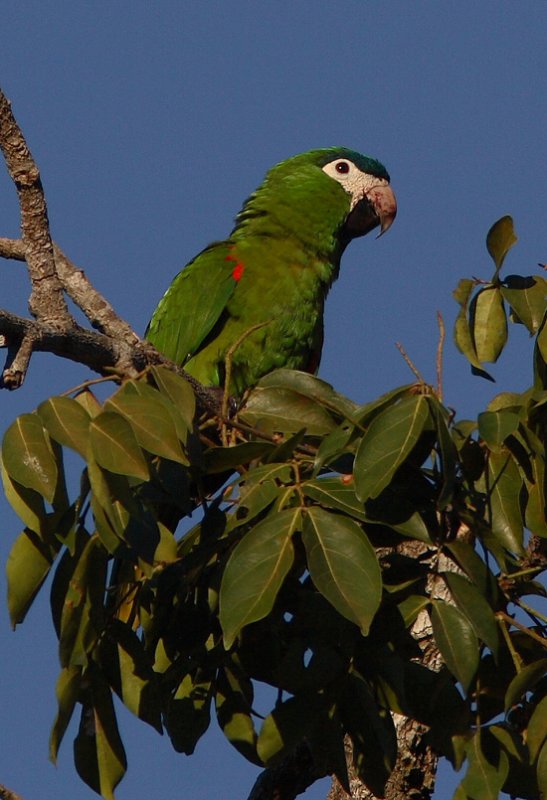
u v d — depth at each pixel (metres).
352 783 7.12
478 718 5.26
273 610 5.46
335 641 5.23
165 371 5.30
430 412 4.94
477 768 5.11
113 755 5.38
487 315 6.80
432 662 6.88
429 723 5.32
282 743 5.29
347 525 4.73
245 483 5.14
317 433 5.92
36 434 4.69
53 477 4.65
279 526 4.80
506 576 5.32
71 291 7.14
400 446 4.78
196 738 5.98
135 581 5.68
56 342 5.81
